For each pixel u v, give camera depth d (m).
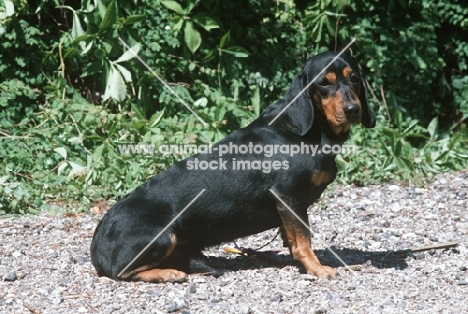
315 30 13.66
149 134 11.39
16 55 12.41
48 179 10.70
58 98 12.20
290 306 6.31
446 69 14.86
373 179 11.47
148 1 13.09
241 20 13.82
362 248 8.35
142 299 6.55
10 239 8.78
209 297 6.55
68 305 6.47
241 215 7.27
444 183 11.39
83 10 12.37
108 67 12.14
